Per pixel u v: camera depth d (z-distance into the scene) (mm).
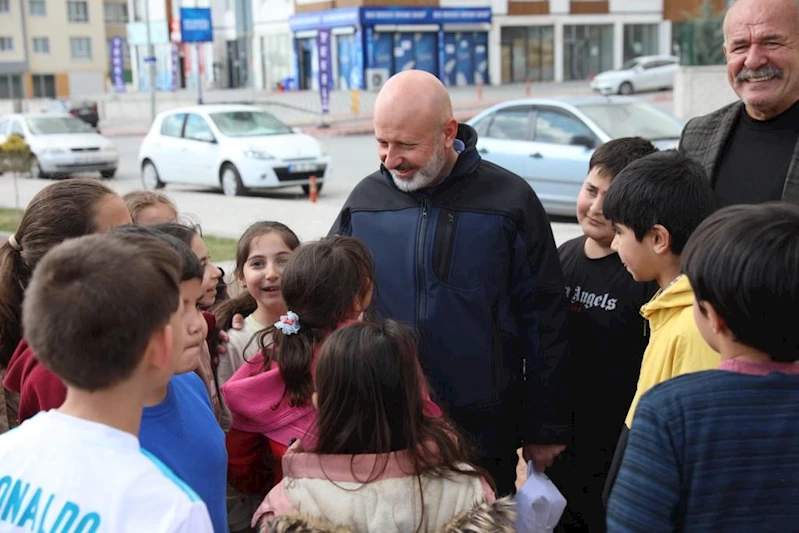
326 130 28656
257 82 49125
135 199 3531
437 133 2834
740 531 1645
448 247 2879
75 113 32156
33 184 16500
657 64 34562
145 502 1556
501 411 2943
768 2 2811
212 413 2217
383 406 2072
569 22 43625
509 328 2943
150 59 31891
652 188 2330
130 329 1562
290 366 2557
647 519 1645
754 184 2967
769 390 1680
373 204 3047
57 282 1569
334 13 41875
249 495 2879
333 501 2045
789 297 1629
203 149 14391
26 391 2158
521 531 2787
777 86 2842
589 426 3105
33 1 57312
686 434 1663
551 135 10750
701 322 1801
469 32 42781
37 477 1588
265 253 3141
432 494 2078
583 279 3107
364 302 2648
